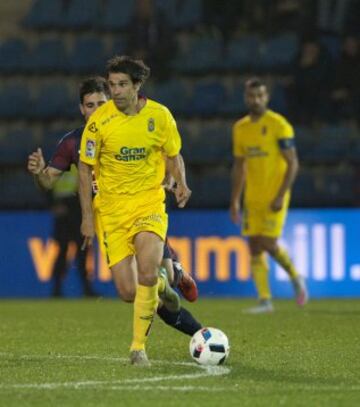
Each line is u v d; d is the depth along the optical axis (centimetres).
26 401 2084
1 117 7325
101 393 2188
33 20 7850
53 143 7088
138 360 2652
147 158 2688
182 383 2342
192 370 2564
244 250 6041
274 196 4675
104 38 7762
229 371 2547
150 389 2244
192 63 7456
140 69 2620
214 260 6050
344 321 4156
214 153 6969
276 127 4612
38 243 6091
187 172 6975
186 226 6047
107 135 2667
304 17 7275
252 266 4781
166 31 7256
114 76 2605
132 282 2739
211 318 4344
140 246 2642
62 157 2944
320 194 6800
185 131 7119
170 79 7294
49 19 7838
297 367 2639
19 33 7875
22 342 3325
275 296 6066
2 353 2986
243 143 4675
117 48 7550
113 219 2712
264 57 7462
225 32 7606
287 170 4612
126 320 4269
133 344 2673
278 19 7600
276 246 4778
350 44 7044
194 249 6047
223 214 6050
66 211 6028
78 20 7812
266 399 2117
